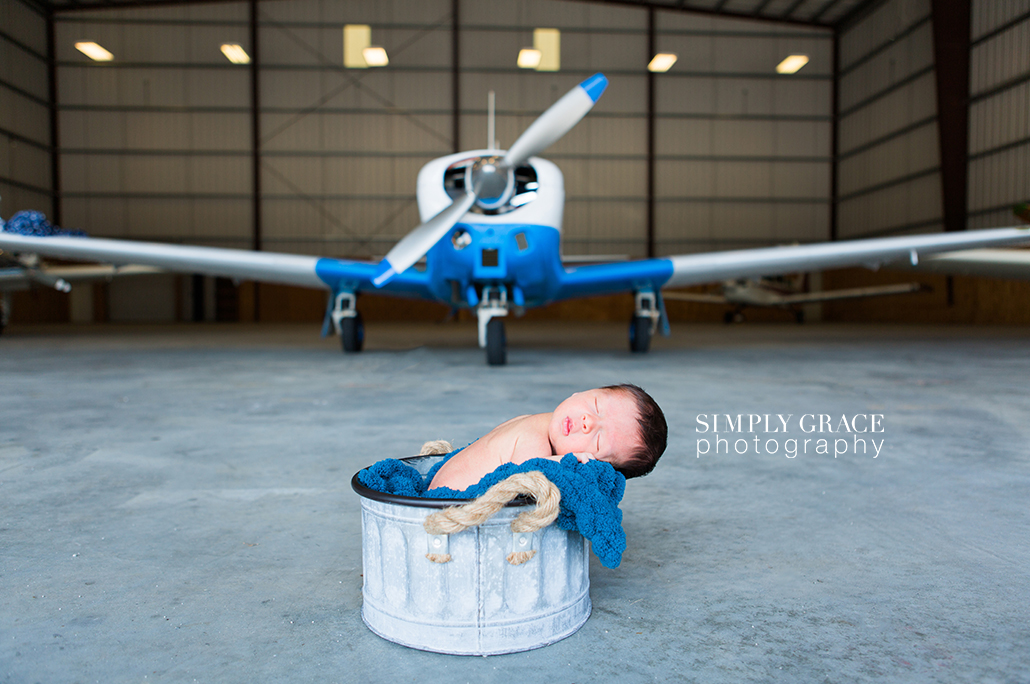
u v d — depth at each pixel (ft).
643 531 5.19
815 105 60.64
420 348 26.23
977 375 16.11
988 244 21.57
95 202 57.98
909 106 52.21
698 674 3.16
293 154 58.59
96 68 57.00
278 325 55.83
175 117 57.82
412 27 57.77
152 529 5.24
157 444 8.44
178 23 56.95
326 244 59.26
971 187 47.91
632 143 59.72
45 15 55.67
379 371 17.35
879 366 18.40
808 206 61.21
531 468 3.46
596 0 58.29
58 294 60.23
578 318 65.16
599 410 3.78
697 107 59.93
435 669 3.23
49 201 57.06
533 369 17.66
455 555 3.32
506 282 18.49
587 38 58.65
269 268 21.80
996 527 5.28
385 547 3.47
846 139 59.57
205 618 3.76
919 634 3.54
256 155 58.29
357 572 4.41
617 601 3.98
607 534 3.32
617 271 21.13
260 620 3.74
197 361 20.66
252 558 4.65
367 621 3.66
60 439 8.77
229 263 21.58
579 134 59.47
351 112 58.34
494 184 16.85
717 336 35.78
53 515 5.58
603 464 3.59
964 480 6.69
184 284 63.10
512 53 58.23
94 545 4.89
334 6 57.47
